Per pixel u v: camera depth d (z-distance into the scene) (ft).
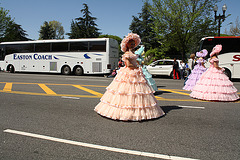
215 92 21.58
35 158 9.00
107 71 59.31
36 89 30.32
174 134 11.87
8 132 12.26
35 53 65.82
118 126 13.21
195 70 29.60
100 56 59.82
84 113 16.58
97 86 34.45
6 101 21.53
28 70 66.80
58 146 10.23
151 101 14.46
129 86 14.12
